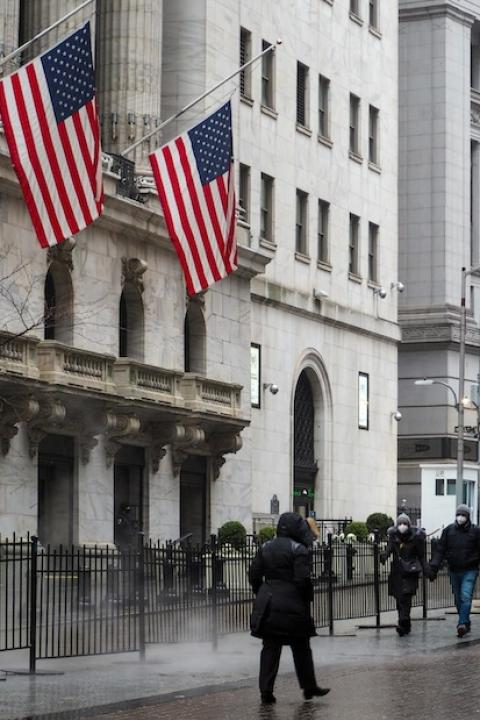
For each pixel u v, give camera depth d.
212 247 39.94
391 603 39.03
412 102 85.50
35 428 40.88
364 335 66.50
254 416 56.78
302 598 20.55
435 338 83.81
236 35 55.25
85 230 43.78
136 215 45.62
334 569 37.69
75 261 43.25
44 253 41.72
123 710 19.69
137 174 47.78
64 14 44.72
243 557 32.12
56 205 33.62
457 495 62.34
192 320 50.53
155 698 20.95
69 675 24.20
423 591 38.06
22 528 40.50
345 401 64.62
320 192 62.69
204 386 48.38
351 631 33.91
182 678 23.81
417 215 85.19
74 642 27.94
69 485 43.12
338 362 64.06
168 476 47.91
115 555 27.09
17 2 42.28
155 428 46.78
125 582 26.88
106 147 48.31
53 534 42.75
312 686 20.70
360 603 36.59
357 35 66.38
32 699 21.11
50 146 33.47
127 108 48.41
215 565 29.44
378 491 67.44
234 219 40.84
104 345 44.69
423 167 85.25
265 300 57.78
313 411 63.06
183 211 39.44
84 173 33.97
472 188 89.44
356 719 18.73
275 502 57.78
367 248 67.00
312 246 61.91
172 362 48.41
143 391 44.38
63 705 20.47
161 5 49.84
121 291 45.72
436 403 83.75
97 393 42.16
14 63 41.88
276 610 20.39
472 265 89.06
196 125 39.81
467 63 86.94
